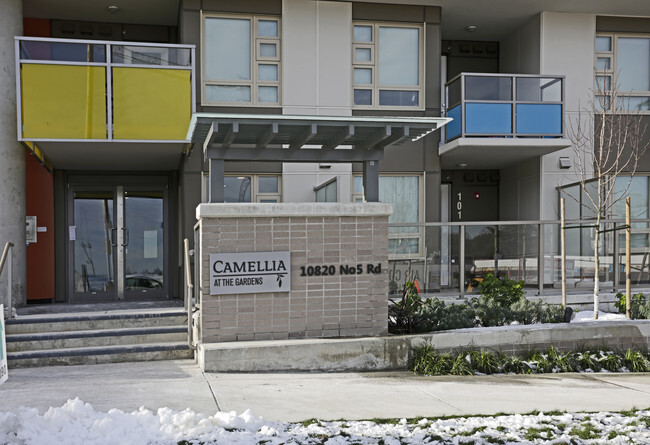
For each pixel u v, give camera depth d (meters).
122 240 13.20
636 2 13.14
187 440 4.69
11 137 11.55
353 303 8.34
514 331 8.57
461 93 12.62
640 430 5.23
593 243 11.70
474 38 15.37
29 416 4.88
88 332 9.02
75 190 13.11
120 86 10.66
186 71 10.89
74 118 10.51
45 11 12.83
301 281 8.19
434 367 7.86
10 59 11.53
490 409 6.03
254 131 8.03
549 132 12.84
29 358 8.40
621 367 8.43
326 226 8.27
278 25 12.53
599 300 11.45
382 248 8.46
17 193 11.64
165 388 6.77
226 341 7.97
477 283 11.22
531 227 11.47
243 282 7.99
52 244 12.98
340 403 6.20
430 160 13.34
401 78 13.12
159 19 13.43
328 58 12.68
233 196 12.52
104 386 6.86
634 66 14.00
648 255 12.00
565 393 6.84
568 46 13.68
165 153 11.61
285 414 5.74
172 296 13.31
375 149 8.70
